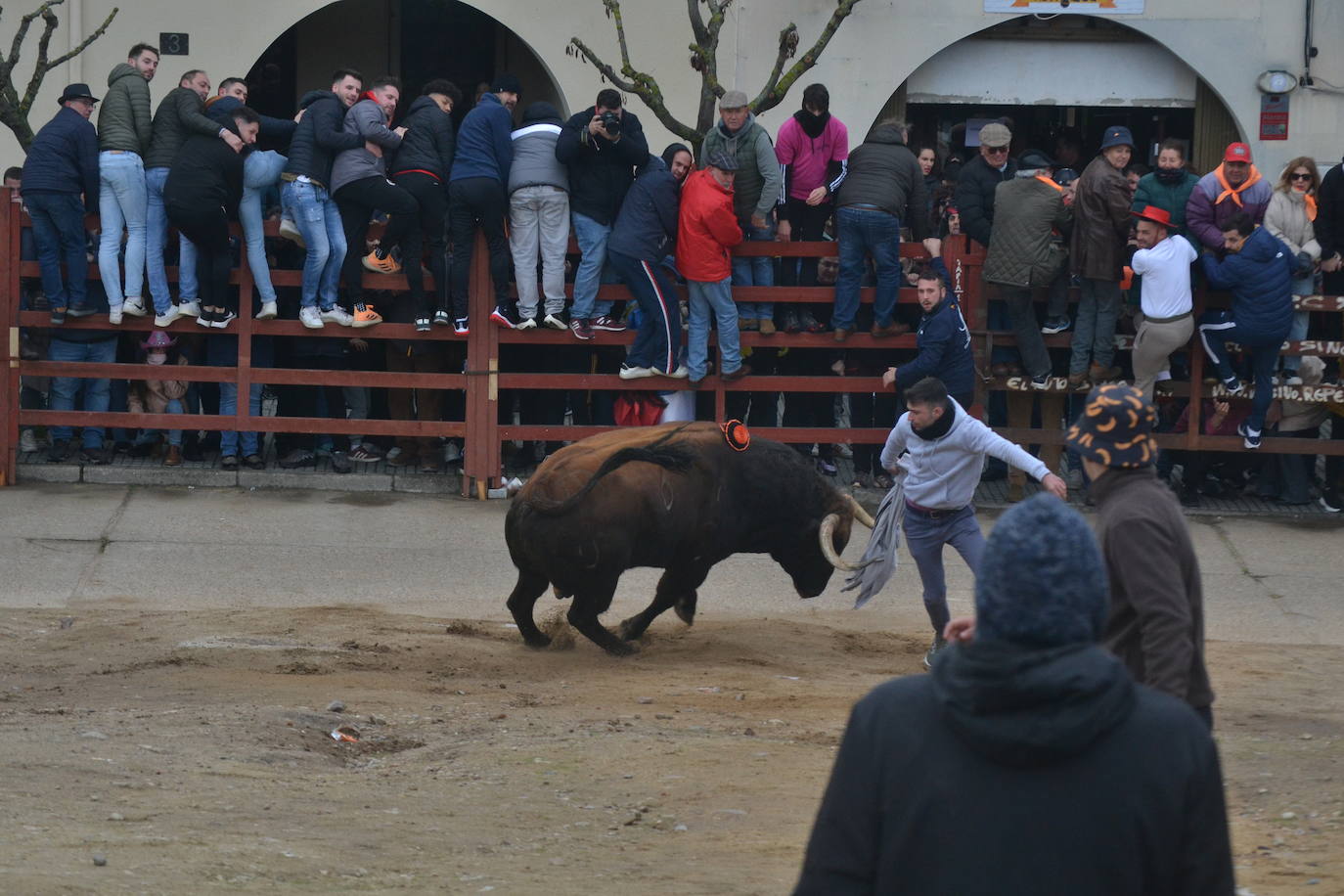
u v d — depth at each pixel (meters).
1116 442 8.05
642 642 18.72
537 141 24.27
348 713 14.20
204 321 24.61
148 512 24.03
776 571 22.97
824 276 25.00
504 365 26.16
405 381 25.20
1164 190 24.09
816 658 18.27
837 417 28.52
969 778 4.67
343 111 23.89
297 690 15.19
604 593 16.95
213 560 22.16
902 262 25.55
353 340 25.53
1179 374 25.66
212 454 26.67
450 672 16.59
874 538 17.38
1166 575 7.76
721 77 32.44
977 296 25.30
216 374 25.06
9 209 24.70
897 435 17.02
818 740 13.64
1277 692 16.88
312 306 24.58
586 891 8.70
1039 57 33.47
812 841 4.92
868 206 24.08
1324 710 15.87
